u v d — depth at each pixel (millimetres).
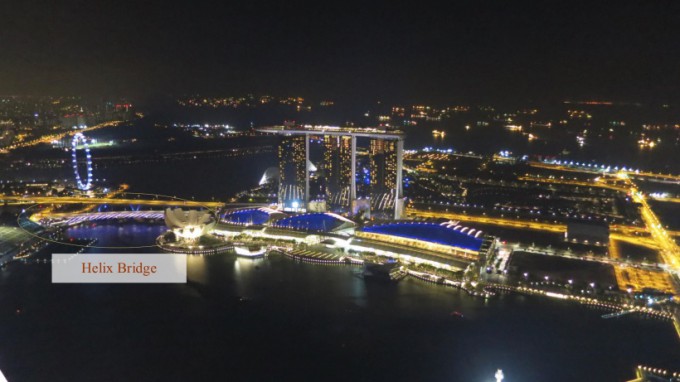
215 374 181750
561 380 177875
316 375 182000
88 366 185125
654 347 196375
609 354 192125
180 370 183750
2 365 184375
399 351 196125
